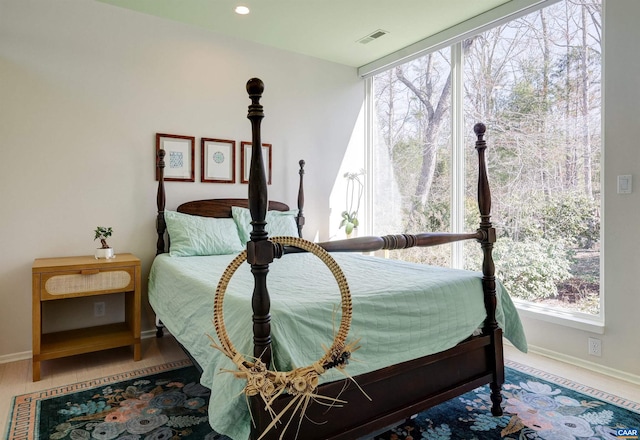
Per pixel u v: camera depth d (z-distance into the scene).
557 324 2.72
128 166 3.14
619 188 2.41
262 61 3.76
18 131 2.74
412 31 3.45
